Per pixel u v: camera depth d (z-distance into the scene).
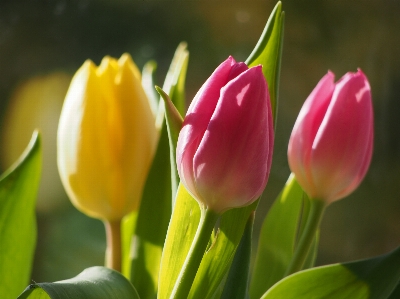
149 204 0.50
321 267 0.43
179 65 0.50
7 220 0.49
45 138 1.26
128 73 0.49
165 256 0.45
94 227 1.17
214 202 0.42
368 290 0.44
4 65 1.27
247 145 0.41
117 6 1.30
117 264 0.50
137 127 0.49
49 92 1.28
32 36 1.29
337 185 0.46
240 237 0.44
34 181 0.49
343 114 0.46
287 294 0.44
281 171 1.26
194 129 0.42
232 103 0.41
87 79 0.49
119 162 0.49
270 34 0.45
